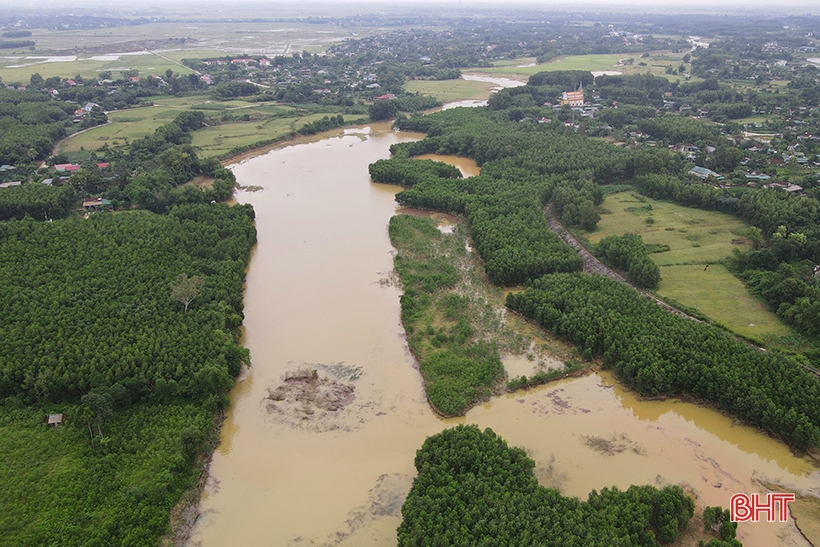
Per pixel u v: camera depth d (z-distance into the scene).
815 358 85.12
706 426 78.25
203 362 84.94
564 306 98.25
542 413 80.88
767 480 69.44
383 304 108.75
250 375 89.44
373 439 76.62
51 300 96.62
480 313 103.38
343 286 115.19
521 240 120.50
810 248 112.00
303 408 82.25
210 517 66.06
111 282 103.50
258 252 130.12
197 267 112.50
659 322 91.31
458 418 80.31
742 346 84.81
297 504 67.38
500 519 59.56
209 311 96.62
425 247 128.88
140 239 118.69
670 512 60.94
